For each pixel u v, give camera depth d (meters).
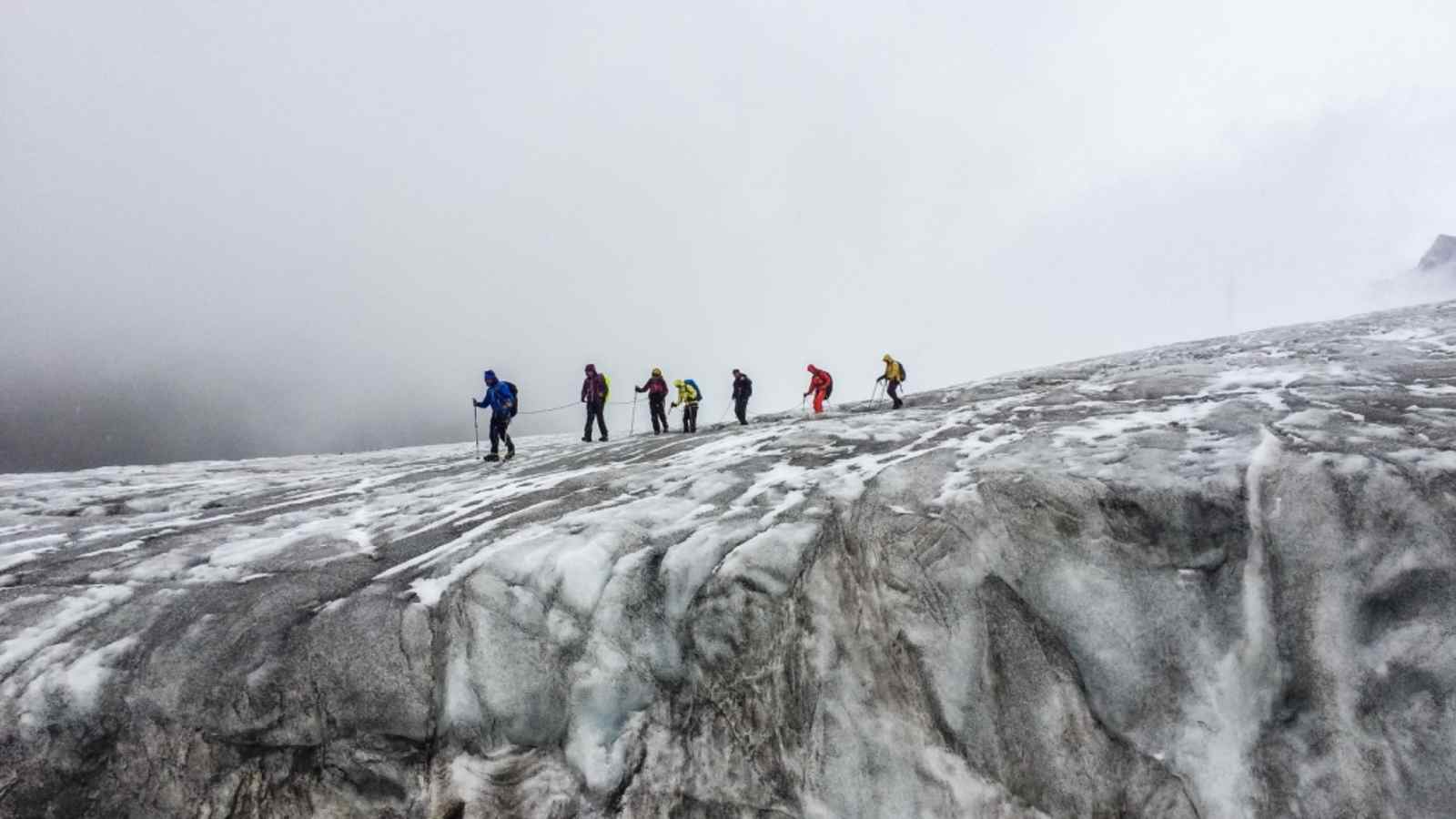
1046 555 6.51
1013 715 5.83
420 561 7.98
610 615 7.02
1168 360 14.59
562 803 6.21
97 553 8.91
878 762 5.95
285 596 7.39
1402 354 11.24
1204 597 6.07
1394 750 5.04
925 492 7.44
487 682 6.59
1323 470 6.46
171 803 6.16
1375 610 5.55
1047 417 10.20
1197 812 5.22
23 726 6.11
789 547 7.08
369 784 6.28
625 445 14.55
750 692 6.49
